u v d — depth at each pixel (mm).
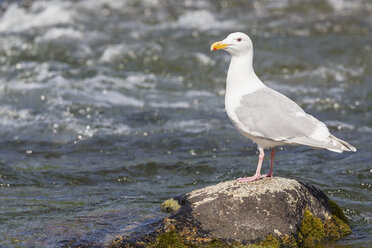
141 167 12469
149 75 19938
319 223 8594
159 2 28422
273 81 19531
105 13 26953
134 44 22422
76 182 11688
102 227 8797
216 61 21156
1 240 8406
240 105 9047
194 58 21297
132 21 25891
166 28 24922
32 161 12922
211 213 8328
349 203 10133
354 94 18156
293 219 8352
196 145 14055
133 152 13672
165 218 8508
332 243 8430
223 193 8594
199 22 25719
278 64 20875
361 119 16047
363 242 8469
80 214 9555
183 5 28078
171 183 11617
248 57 9227
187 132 14938
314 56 21594
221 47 9148
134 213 9453
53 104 16828
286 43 22938
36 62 20641
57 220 9234
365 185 11062
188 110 16812
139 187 11383
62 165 12688
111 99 17531
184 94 18375
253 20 26109
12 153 13477
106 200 10430
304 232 8430
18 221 9234
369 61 21078
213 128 15234
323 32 24484
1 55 21156
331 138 8469
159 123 15688
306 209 8625
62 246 8125
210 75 20172
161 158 13203
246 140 14352
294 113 8750
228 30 24594
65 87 18297
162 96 18062
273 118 8711
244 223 8195
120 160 13094
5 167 12266
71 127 15289
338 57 21500
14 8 26406
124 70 20250
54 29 24250
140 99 17672
